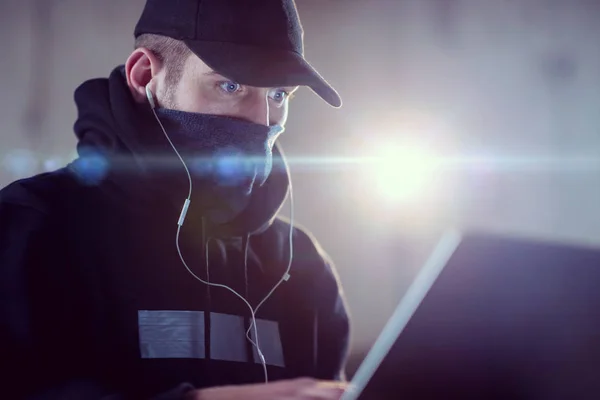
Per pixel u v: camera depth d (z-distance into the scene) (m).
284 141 4.27
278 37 1.52
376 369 0.93
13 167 3.76
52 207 1.46
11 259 1.36
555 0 4.36
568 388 0.87
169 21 1.54
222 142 1.52
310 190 4.28
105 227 1.49
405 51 4.39
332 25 4.38
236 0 1.51
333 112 4.32
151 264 1.50
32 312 1.33
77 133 1.61
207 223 1.58
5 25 3.79
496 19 4.38
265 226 1.63
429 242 4.30
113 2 3.92
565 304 0.90
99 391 1.33
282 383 1.25
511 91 4.36
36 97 3.81
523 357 0.89
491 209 4.32
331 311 1.79
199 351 1.48
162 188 1.53
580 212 4.29
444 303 0.94
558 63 4.35
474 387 0.90
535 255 0.93
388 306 4.29
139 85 1.58
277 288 1.69
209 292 1.54
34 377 1.30
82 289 1.42
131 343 1.44
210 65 1.46
